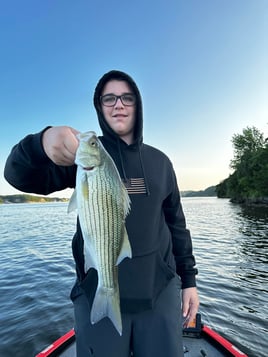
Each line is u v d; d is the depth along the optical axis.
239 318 2.10
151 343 0.72
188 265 0.96
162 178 0.88
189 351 1.27
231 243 5.15
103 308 0.64
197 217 11.21
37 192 0.71
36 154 0.60
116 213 0.67
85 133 0.63
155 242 0.80
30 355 1.72
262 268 3.45
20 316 2.23
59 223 10.45
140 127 0.86
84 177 0.62
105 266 0.65
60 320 2.14
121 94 0.84
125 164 0.83
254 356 1.64
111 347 0.69
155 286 0.77
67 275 3.34
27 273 3.49
